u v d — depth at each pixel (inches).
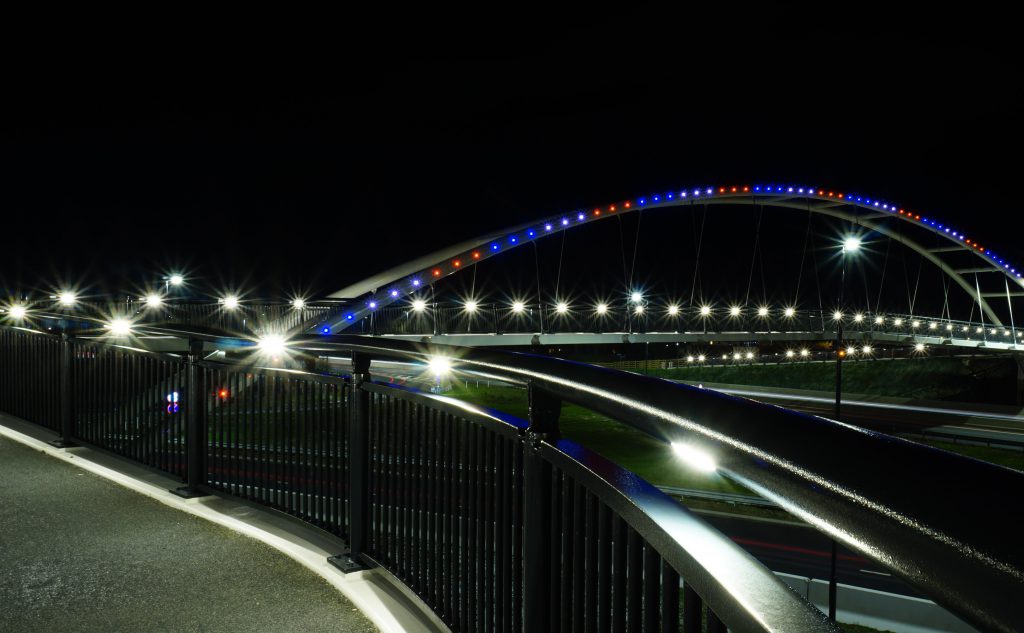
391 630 111.3
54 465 225.3
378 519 133.6
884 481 27.1
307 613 119.8
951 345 3211.1
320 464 155.6
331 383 150.5
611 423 1988.2
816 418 35.8
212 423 186.1
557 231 2549.2
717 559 37.0
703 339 2780.5
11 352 310.0
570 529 67.9
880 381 3021.7
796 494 33.9
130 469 213.3
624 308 2618.1
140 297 1421.0
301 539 152.9
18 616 117.9
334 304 1956.2
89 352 242.5
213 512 171.2
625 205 2765.7
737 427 39.4
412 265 2265.0
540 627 74.6
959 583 23.0
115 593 127.2
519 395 2308.1
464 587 102.7
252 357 174.4
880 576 847.1
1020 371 3233.3
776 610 30.8
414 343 116.6
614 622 55.5
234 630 113.4
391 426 129.6
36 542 154.1
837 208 3614.7
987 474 23.7
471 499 101.5
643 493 50.4
